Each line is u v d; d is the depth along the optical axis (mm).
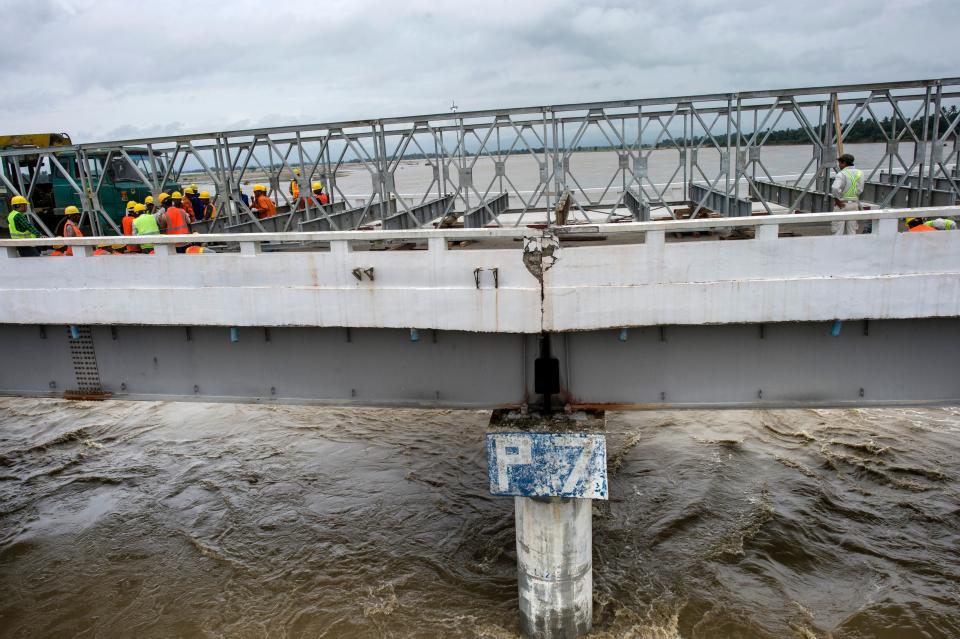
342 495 15344
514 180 54781
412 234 8320
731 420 18125
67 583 12711
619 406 8992
